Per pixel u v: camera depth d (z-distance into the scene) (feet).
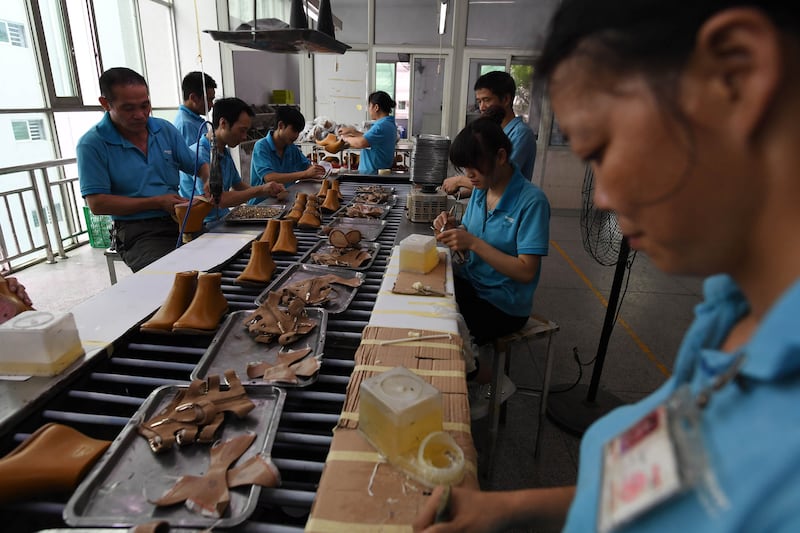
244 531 1.86
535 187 5.25
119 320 3.46
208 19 17.93
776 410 0.73
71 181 13.23
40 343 2.65
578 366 7.91
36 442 2.15
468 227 5.90
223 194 7.21
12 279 3.66
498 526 1.64
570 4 0.90
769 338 0.74
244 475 2.03
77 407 2.77
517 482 5.48
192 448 2.24
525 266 5.00
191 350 3.24
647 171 0.81
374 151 11.62
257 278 4.34
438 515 1.62
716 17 0.70
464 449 2.17
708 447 0.81
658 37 0.75
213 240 5.58
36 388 2.60
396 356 2.99
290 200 7.87
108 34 14.80
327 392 2.98
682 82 0.75
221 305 3.57
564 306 10.30
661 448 0.90
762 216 0.77
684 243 0.85
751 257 0.82
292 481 2.62
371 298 4.22
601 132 0.88
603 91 0.85
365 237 5.89
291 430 2.77
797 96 0.69
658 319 9.73
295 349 3.20
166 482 2.05
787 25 0.67
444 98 19.35
